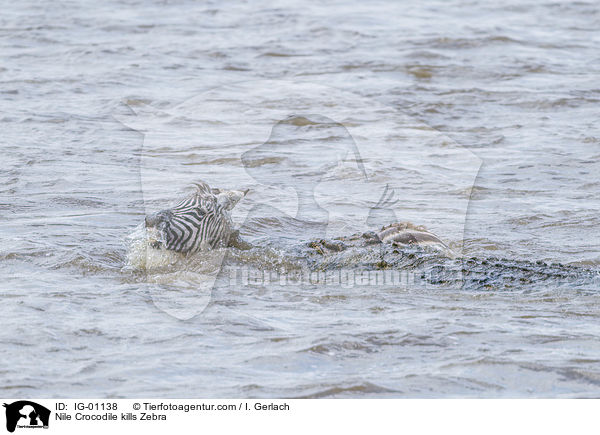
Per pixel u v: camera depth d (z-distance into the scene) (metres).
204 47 62.78
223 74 55.06
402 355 16.81
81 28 68.50
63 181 31.97
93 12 74.88
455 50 63.66
